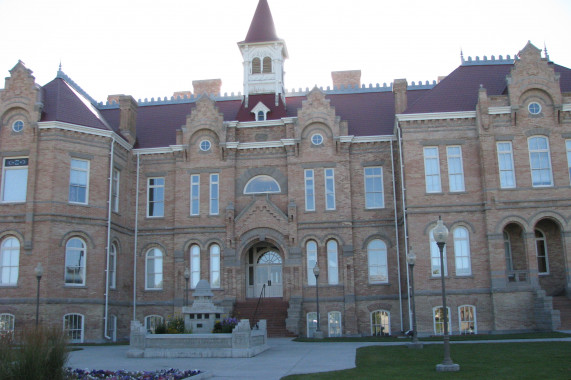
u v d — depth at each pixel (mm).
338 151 41031
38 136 36906
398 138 38969
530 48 37094
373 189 41156
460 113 37031
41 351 14250
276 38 46844
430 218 36375
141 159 43312
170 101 48344
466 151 36969
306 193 40875
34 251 35500
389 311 39281
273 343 31047
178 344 24875
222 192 41844
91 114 39469
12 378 13773
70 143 37500
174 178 42781
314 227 40156
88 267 36938
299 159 41188
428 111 37562
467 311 35250
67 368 16672
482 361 20109
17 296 35125
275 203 41344
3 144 37250
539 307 33531
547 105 36656
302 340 32688
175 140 44125
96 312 36750
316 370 19156
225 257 40219
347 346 28156
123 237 41000
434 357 21766
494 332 34156
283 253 40125
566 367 18031
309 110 41500
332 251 40312
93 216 37656
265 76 46438
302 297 39156
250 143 42062
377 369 18812
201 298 27844
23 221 36062
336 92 46750
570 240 35000
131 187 42750
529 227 35250
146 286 41625
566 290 34688
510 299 34469
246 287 41438
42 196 36156
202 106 42812
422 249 36062
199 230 41438
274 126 42875
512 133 36406
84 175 38062
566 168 35875
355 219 40594
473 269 35500
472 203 36156
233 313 38594
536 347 24203
